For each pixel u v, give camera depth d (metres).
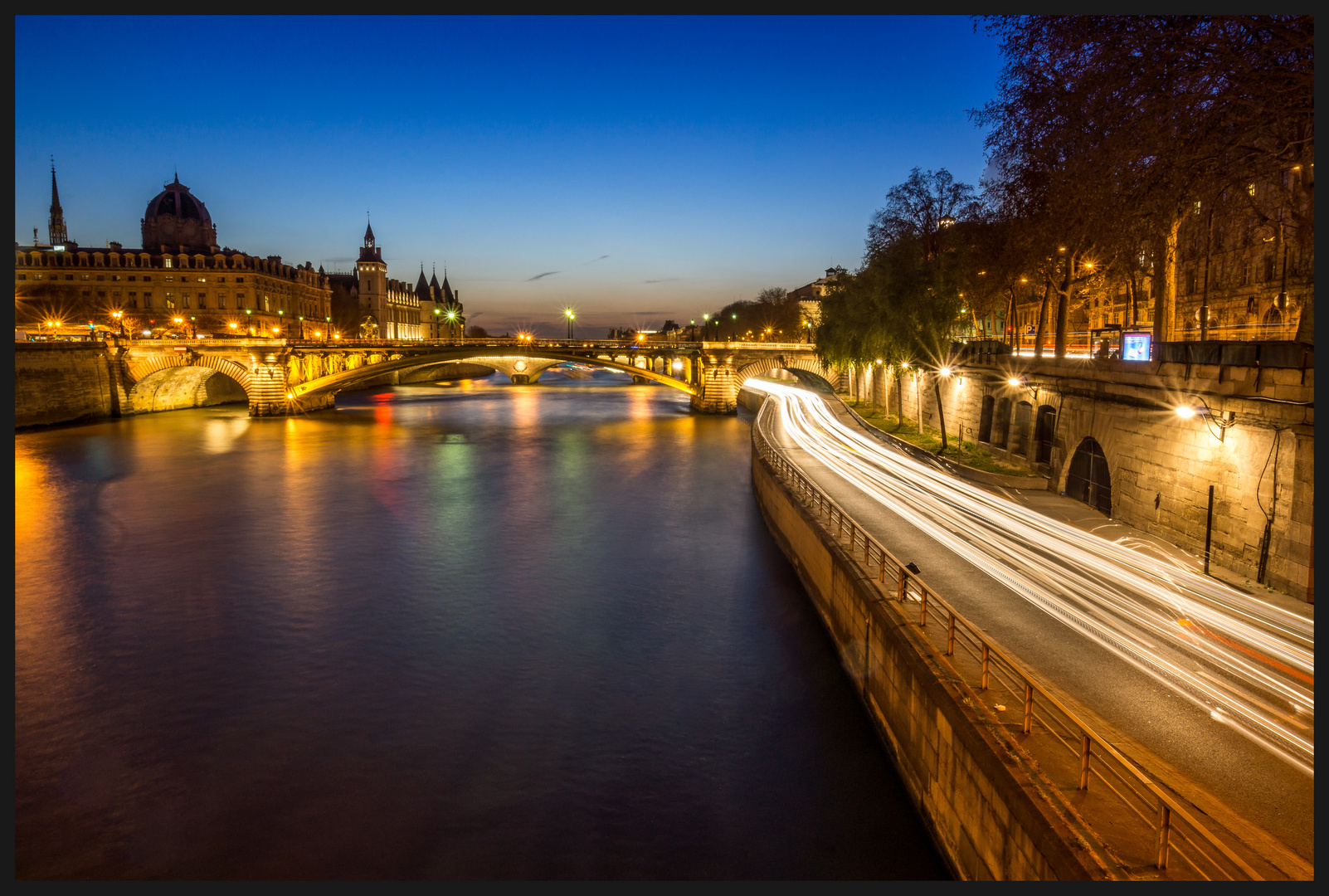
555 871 12.84
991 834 9.62
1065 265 32.31
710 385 91.25
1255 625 14.22
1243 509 16.83
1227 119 16.33
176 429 76.00
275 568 29.66
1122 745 10.09
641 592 26.17
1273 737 10.43
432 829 14.07
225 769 16.14
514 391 136.62
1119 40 17.39
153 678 20.31
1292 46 14.80
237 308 151.25
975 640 13.74
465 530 35.19
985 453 36.16
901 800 13.73
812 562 23.45
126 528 36.09
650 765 15.84
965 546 20.55
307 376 95.25
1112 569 18.06
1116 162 18.23
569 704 18.52
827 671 19.33
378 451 60.78
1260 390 16.31
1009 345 37.38
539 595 26.14
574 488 44.97
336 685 19.73
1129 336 22.25
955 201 45.19
